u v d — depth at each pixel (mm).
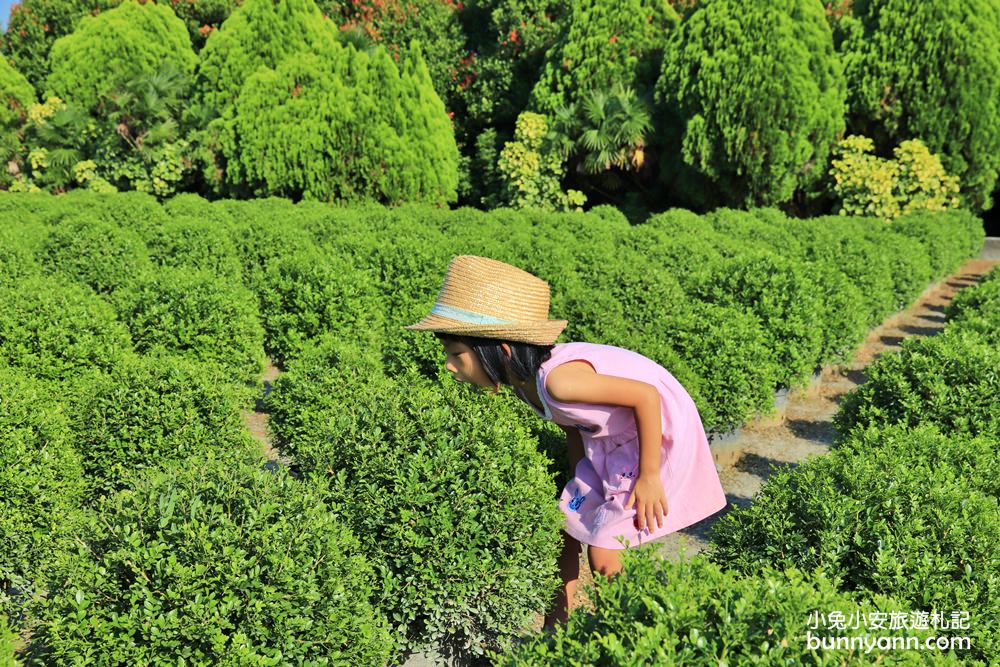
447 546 2934
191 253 9086
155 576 2416
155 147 19188
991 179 17562
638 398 2461
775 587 1949
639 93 18625
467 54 23781
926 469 3141
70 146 20469
